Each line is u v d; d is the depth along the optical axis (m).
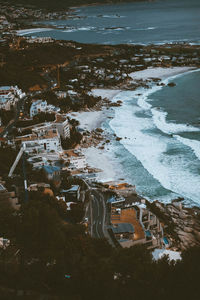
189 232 119.44
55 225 86.56
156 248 103.38
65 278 67.94
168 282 66.19
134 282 66.75
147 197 143.50
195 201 140.25
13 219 86.81
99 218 111.06
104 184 146.25
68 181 138.88
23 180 127.94
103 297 64.50
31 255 75.88
